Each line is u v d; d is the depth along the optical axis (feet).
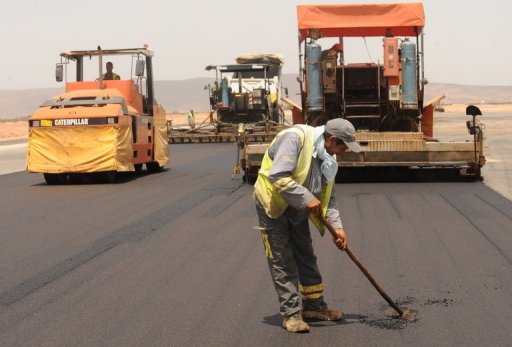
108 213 41.60
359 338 19.43
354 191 49.08
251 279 25.75
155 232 35.17
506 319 20.80
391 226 35.47
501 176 56.95
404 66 57.31
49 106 58.95
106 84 64.44
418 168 55.36
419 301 22.80
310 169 19.52
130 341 19.61
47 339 19.97
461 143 53.06
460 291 23.84
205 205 43.68
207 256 29.63
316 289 20.97
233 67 126.62
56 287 25.38
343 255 29.27
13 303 23.56
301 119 60.70
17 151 108.06
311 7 58.49
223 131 126.11
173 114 440.86
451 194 46.44
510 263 27.53
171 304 22.94
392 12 57.93
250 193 48.85
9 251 31.68
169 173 65.98
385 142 53.31
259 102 125.59
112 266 28.30
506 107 388.37
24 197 50.08
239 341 19.40
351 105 59.36
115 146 57.21
